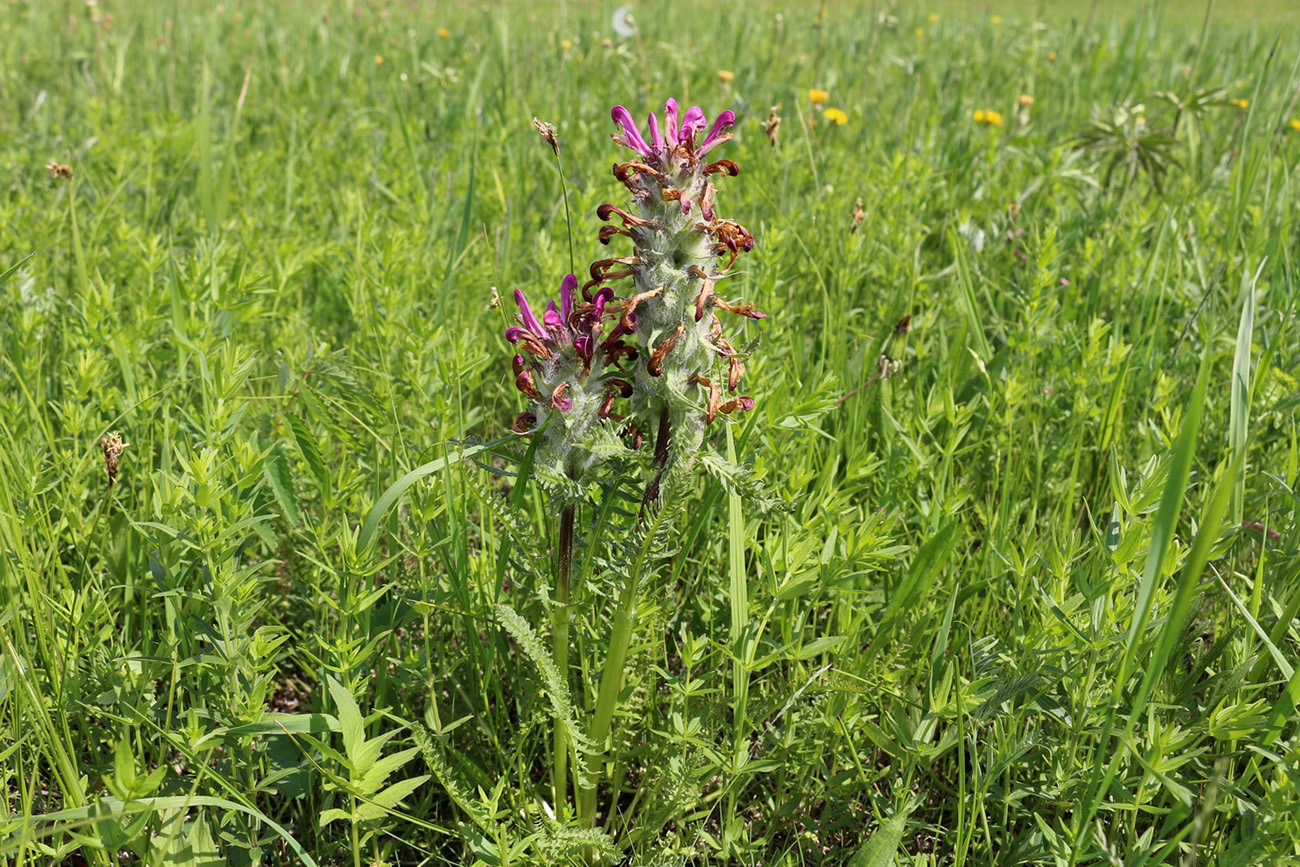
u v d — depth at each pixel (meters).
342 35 10.75
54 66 8.83
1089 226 5.02
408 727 2.37
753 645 2.31
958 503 2.82
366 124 6.88
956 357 3.72
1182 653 2.50
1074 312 4.03
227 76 8.91
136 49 9.88
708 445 2.60
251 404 3.31
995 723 2.31
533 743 2.61
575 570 2.36
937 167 5.95
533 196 5.79
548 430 2.03
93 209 4.83
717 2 13.14
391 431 2.87
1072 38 9.95
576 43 9.27
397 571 2.85
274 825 2.06
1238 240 4.62
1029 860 2.23
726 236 1.93
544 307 3.90
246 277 3.55
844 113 6.79
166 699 2.52
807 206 5.23
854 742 2.50
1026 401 3.48
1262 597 2.51
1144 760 2.07
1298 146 6.06
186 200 5.34
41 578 2.52
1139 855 1.99
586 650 2.64
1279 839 1.96
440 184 5.41
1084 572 2.31
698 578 2.85
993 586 2.71
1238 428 2.32
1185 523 3.10
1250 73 8.32
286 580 3.07
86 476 2.87
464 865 2.32
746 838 2.37
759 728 2.62
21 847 1.82
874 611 2.89
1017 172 5.80
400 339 3.64
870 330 4.23
